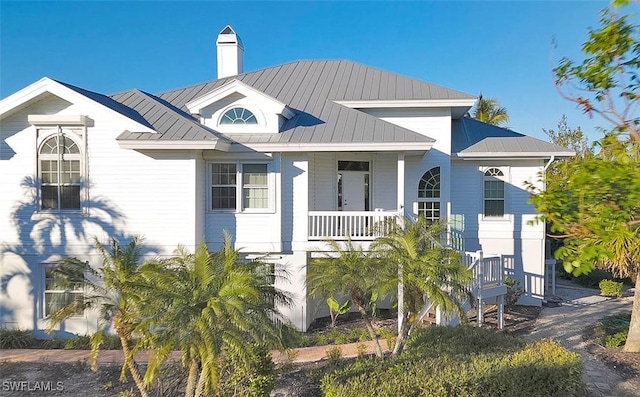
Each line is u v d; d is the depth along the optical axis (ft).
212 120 47.83
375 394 23.57
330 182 54.70
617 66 12.67
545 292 66.64
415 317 31.71
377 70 63.98
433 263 28.78
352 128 48.37
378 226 42.11
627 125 12.77
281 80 62.08
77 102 43.75
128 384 31.19
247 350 20.56
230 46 68.18
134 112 48.47
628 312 51.44
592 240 12.69
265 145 45.39
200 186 46.11
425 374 25.52
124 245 44.52
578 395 27.89
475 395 24.38
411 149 44.98
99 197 44.80
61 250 44.65
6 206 44.70
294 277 46.26
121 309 25.18
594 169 11.99
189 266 23.97
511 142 58.34
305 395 28.35
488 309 54.08
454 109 56.85
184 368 25.53
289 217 47.16
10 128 44.34
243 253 46.78
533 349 30.45
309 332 45.39
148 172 44.96
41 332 44.52
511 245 57.93
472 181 58.39
